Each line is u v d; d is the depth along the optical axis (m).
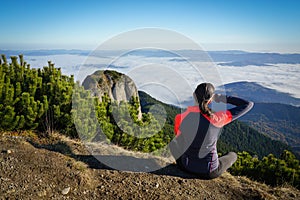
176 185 2.05
